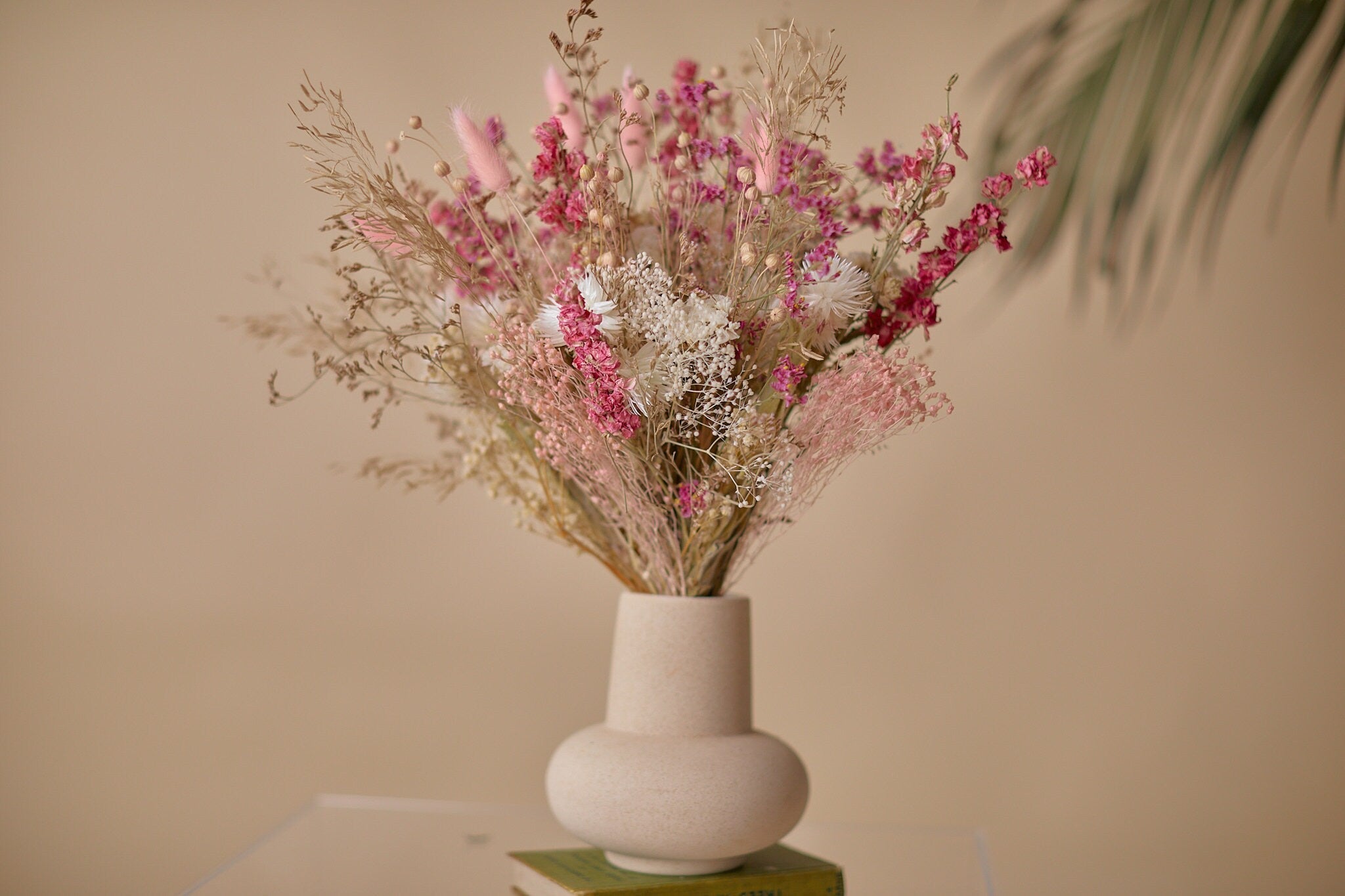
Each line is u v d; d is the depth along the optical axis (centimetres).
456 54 170
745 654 93
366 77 170
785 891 90
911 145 169
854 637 169
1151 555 169
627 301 82
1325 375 169
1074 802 168
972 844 114
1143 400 170
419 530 169
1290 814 167
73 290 169
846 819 169
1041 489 170
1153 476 170
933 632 170
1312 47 166
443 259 88
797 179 87
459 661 169
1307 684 168
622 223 88
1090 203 168
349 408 169
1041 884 168
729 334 81
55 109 170
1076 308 169
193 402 169
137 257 169
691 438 88
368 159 168
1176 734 168
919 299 89
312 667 169
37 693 167
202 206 169
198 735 168
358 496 169
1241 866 167
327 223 167
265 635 169
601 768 87
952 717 169
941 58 169
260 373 169
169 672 168
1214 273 169
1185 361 170
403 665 169
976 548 170
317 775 168
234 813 167
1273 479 169
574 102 110
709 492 86
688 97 90
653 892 86
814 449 87
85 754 167
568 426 86
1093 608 170
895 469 170
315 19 170
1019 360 170
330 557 169
